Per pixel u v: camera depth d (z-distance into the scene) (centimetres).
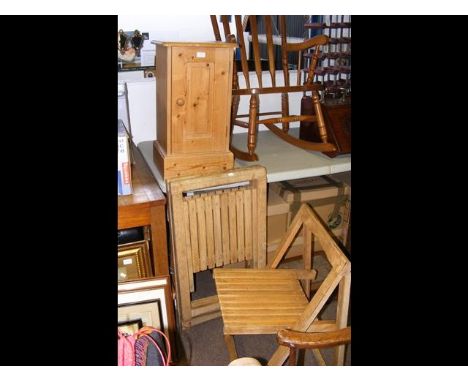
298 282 152
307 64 237
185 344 167
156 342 120
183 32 267
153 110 205
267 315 135
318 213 196
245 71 186
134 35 229
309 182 199
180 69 142
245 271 155
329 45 212
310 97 199
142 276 156
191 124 151
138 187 152
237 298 142
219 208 156
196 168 155
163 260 151
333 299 192
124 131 144
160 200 142
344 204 199
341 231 204
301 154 189
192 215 152
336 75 214
